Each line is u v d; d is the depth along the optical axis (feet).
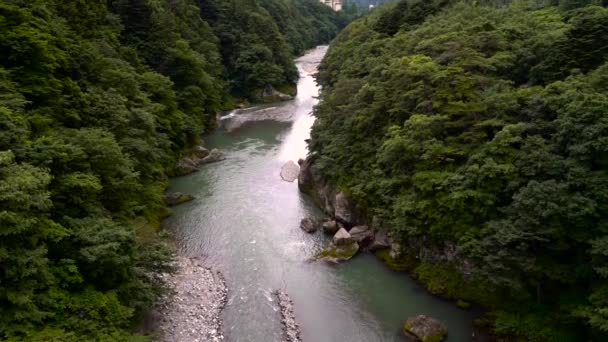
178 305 71.72
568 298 59.16
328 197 110.01
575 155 58.95
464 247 66.03
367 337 66.33
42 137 62.13
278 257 89.45
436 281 76.43
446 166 76.48
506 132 67.56
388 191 84.74
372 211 92.22
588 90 65.82
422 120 79.61
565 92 67.31
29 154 58.03
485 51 103.50
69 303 50.14
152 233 79.82
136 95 120.67
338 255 88.22
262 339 65.31
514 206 60.49
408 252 84.38
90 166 71.87
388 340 65.57
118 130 99.40
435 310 71.46
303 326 68.85
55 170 61.52
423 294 76.02
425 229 77.05
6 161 46.21
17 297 43.62
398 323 69.26
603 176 55.21
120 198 80.23
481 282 68.49
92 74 108.17
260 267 85.56
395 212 79.36
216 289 77.66
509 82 86.69
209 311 71.31
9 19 82.07
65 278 51.24
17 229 44.04
